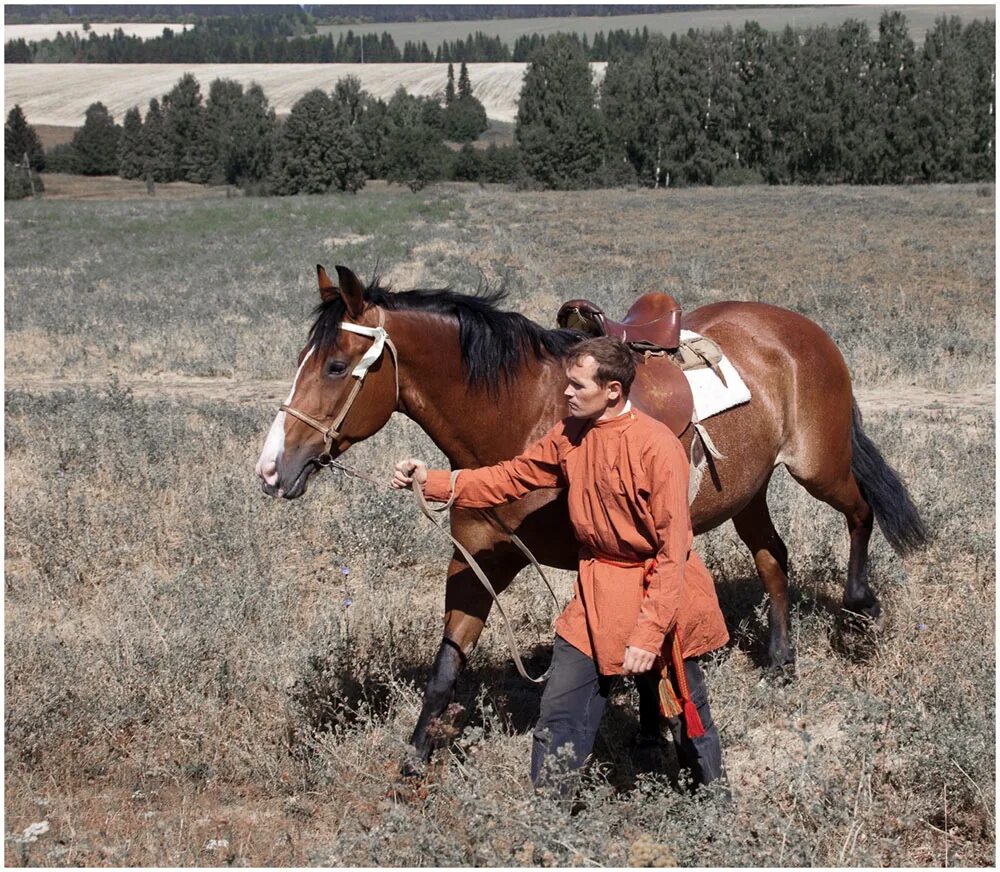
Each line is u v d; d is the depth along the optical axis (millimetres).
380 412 4062
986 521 6844
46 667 4949
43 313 17594
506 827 3416
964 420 9977
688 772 3904
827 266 23188
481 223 36625
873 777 4012
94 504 7441
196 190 93125
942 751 3920
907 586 5902
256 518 6996
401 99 97875
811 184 73375
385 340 3984
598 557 3689
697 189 63000
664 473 3451
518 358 4180
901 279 21016
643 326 4633
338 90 93062
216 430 9398
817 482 5195
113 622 5500
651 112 77688
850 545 5660
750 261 24453
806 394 5066
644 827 3668
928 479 7574
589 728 3707
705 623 3729
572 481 3656
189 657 4945
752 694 4816
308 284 21156
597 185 77625
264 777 4293
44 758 4352
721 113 75312
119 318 17047
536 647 5508
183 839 3797
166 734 4535
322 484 7816
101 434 8930
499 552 4121
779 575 5164
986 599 5660
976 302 17812
